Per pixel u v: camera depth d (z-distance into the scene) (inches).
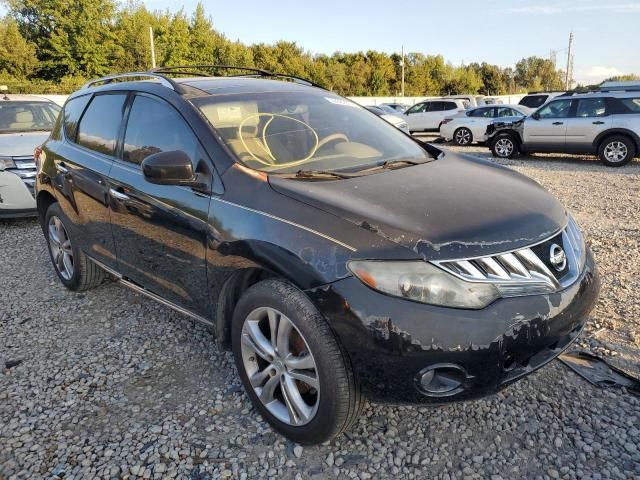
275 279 95.4
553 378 116.0
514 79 3619.6
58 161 163.3
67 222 160.9
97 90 158.4
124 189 129.6
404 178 108.2
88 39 1686.8
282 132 122.1
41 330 149.0
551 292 89.0
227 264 101.3
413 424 103.5
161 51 1813.5
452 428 102.1
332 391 87.4
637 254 192.2
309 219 91.0
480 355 81.7
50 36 1688.0
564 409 106.0
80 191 149.2
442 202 95.9
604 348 126.7
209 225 105.0
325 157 118.6
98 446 100.3
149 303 164.4
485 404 108.3
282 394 99.7
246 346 102.9
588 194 324.5
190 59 1943.9
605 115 459.2
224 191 104.7
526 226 92.4
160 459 96.5
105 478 92.4
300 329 89.4
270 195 98.3
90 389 119.2
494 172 120.6
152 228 121.4
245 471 93.2
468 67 3206.2
